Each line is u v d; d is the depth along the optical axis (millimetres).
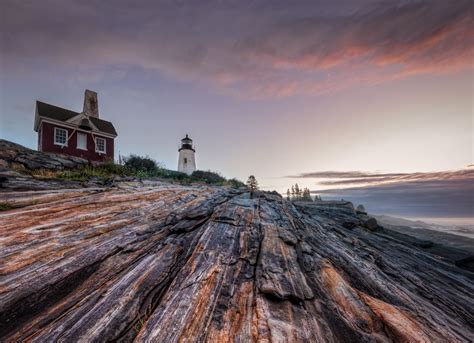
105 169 16906
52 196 8492
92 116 26484
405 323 3701
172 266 5254
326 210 17625
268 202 11891
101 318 3594
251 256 5641
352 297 4359
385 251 9789
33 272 4641
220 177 31000
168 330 3271
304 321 3572
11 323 3498
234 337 3180
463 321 4848
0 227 5895
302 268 5602
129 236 6727
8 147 13273
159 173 22734
